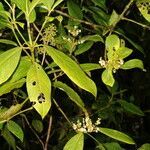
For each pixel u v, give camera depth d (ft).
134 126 4.05
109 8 3.45
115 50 1.82
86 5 2.93
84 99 3.24
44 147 2.65
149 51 3.93
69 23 2.36
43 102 1.47
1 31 2.55
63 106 3.30
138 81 4.15
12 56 1.55
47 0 1.77
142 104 4.26
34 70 1.53
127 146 3.35
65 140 3.07
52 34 1.98
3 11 1.75
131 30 3.44
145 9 2.08
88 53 3.37
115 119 3.26
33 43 1.63
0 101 2.63
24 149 3.11
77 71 1.51
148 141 3.91
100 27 2.38
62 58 1.53
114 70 1.80
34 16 1.68
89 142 3.36
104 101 2.96
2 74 1.51
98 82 3.56
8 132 2.32
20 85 1.73
